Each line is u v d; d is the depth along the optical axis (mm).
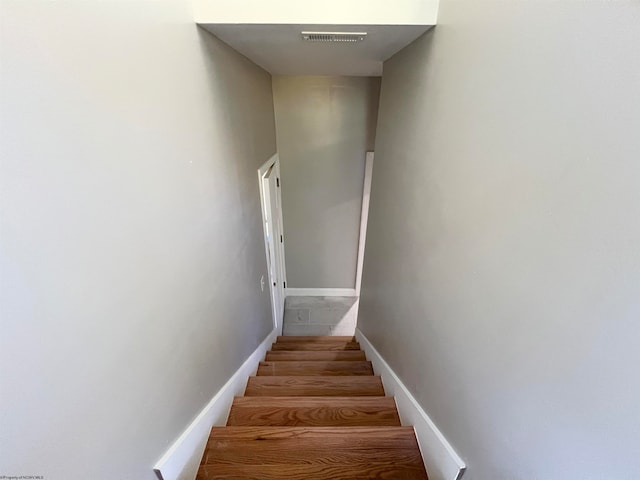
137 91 967
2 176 560
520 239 826
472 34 1066
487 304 989
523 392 828
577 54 635
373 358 2604
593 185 604
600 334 599
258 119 2754
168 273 1178
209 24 1431
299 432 1526
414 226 1686
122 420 924
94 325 801
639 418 533
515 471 864
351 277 4699
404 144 1874
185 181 1312
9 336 581
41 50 631
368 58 2271
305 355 3004
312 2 1392
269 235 3350
